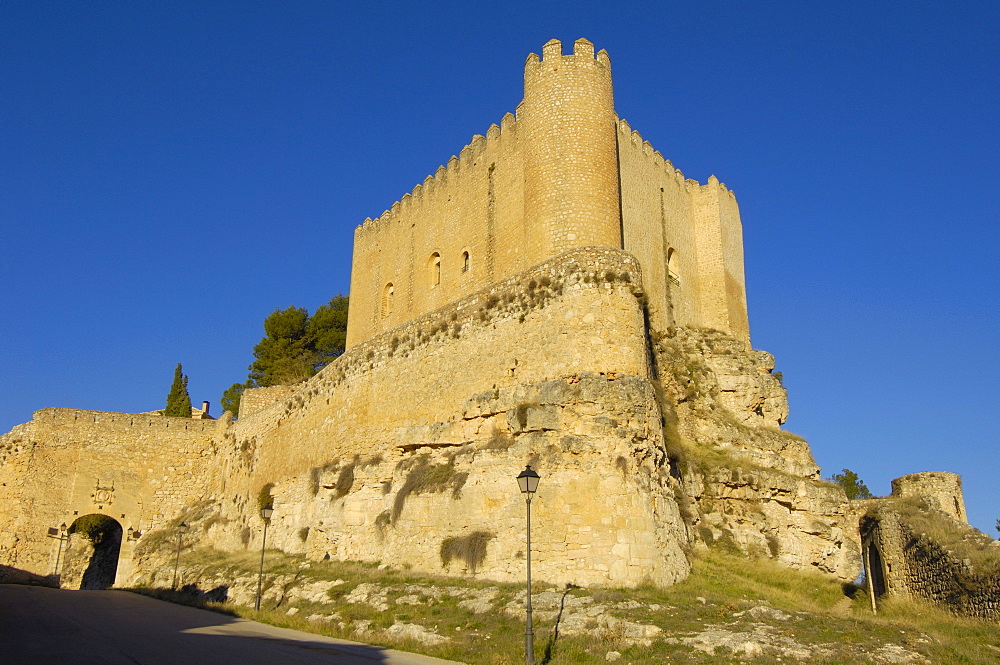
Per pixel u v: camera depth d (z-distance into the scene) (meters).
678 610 23.45
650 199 46.25
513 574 28.44
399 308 50.88
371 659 20.12
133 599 41.03
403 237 52.03
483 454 31.42
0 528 58.31
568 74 38.34
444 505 32.22
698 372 42.28
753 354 44.47
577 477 28.38
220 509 56.53
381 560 34.59
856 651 19.52
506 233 42.31
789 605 27.00
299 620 28.27
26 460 59.94
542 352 32.38
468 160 46.88
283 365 73.81
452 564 30.53
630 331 31.36
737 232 52.16
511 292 34.88
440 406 36.44
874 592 31.45
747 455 38.81
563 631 22.59
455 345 36.78
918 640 20.47
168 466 63.44
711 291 49.22
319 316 78.38
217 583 39.94
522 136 39.34
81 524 63.78
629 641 21.14
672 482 31.69
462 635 23.36
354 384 42.78
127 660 18.66
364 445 40.19
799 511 37.50
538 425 30.06
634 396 29.92
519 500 29.41
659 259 45.69
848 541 37.75
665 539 28.41
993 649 19.84
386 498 36.22
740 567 32.31
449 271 46.66
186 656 19.50
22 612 31.00
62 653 19.50
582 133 37.47
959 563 24.78
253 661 18.95
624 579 26.69
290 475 47.12
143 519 61.66
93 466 61.56
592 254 32.56
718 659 19.27
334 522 39.00
